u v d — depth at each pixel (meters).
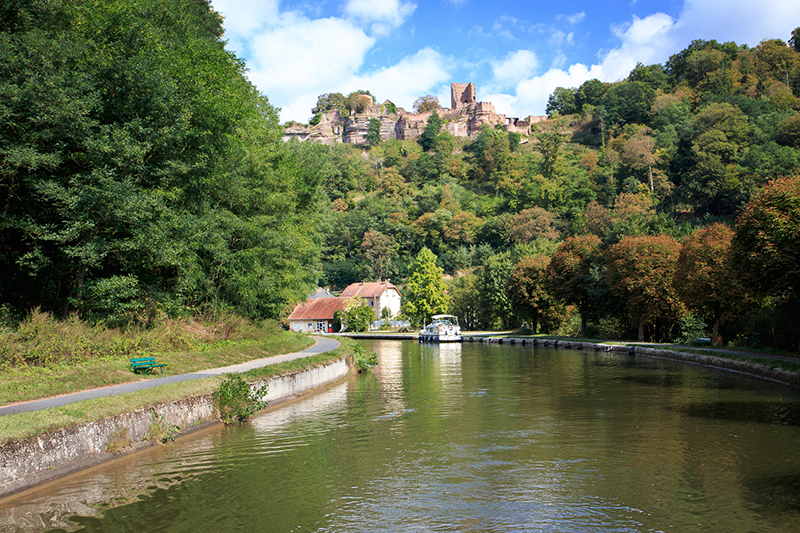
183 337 22.44
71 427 10.16
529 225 122.38
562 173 160.50
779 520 7.66
